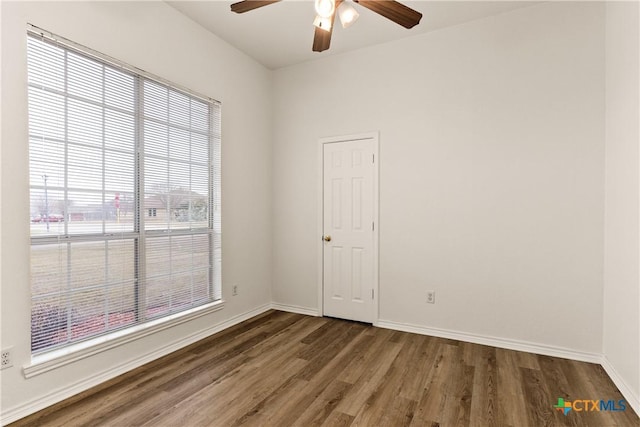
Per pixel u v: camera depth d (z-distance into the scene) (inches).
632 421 75.2
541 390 87.5
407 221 132.2
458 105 123.2
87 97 88.7
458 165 123.1
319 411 78.1
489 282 118.5
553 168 109.2
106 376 91.4
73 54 85.6
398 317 134.0
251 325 138.6
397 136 134.2
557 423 74.2
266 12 115.3
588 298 104.9
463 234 122.4
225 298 134.8
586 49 104.8
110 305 95.1
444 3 110.0
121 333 95.7
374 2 76.3
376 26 123.8
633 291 82.7
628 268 85.7
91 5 88.4
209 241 129.7
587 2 104.8
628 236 86.0
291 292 159.8
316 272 153.2
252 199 150.6
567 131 107.3
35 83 78.4
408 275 132.1
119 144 96.9
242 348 114.4
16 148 74.7
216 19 119.6
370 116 139.6
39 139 79.3
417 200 130.3
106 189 93.7
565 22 107.5
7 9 73.0
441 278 126.1
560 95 108.2
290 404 80.9
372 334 128.3
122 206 98.0
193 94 120.0
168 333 110.2
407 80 132.3
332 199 148.8
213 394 85.1
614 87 95.7
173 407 79.3
